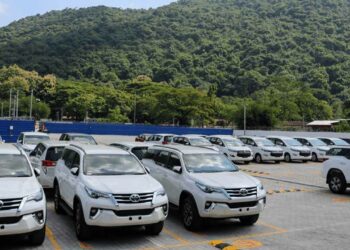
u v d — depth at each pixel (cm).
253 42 14225
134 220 757
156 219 777
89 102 9550
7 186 730
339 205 1200
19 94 10600
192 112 7319
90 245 764
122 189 769
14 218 682
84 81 12838
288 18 17288
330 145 2872
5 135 3784
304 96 7606
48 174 1141
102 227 762
